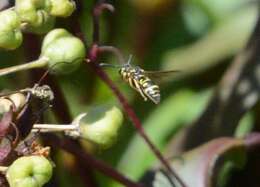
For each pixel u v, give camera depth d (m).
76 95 0.37
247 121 0.37
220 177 0.36
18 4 0.26
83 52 0.27
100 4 0.29
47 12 0.26
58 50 0.27
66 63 0.27
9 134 0.25
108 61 0.36
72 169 0.33
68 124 0.28
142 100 0.38
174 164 0.32
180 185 0.31
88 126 0.27
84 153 0.29
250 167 0.37
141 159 0.37
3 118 0.25
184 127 0.35
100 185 0.37
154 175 0.32
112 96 0.38
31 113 0.26
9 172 0.25
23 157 0.25
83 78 0.37
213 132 0.33
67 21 0.28
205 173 0.31
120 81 0.36
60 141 0.29
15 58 0.32
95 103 0.38
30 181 0.25
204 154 0.31
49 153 0.26
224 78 0.34
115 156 0.37
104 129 0.27
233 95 0.33
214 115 0.33
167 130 0.38
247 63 0.34
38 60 0.27
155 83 0.29
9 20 0.26
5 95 0.26
